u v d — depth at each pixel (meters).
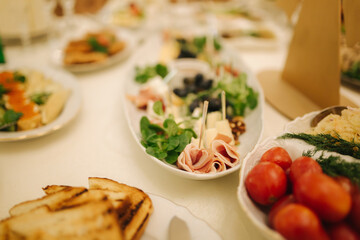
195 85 0.47
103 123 0.41
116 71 0.56
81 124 0.40
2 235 0.20
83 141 0.37
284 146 0.27
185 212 0.25
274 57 0.62
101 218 0.20
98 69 0.56
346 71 0.46
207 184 0.30
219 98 0.39
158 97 0.42
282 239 0.18
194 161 0.29
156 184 0.30
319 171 0.22
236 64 0.54
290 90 0.46
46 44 0.64
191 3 0.94
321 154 0.25
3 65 0.49
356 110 0.28
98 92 0.48
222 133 0.32
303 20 0.40
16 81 0.44
